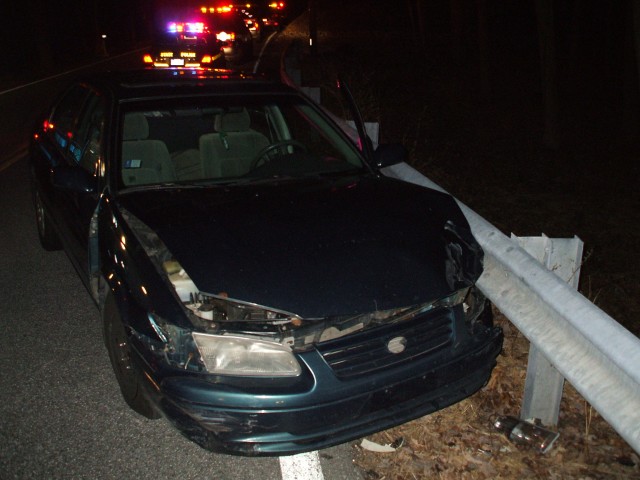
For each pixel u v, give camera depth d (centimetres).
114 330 343
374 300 291
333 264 304
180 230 317
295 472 312
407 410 301
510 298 313
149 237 330
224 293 282
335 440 287
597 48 3362
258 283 288
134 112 407
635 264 734
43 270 556
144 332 292
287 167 419
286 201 357
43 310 479
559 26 3953
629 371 226
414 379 297
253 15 3909
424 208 366
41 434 336
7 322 459
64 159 475
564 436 339
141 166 403
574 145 1526
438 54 3359
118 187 372
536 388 332
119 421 349
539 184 1125
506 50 3566
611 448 331
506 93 2258
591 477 310
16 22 3719
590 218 928
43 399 367
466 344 317
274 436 277
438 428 346
